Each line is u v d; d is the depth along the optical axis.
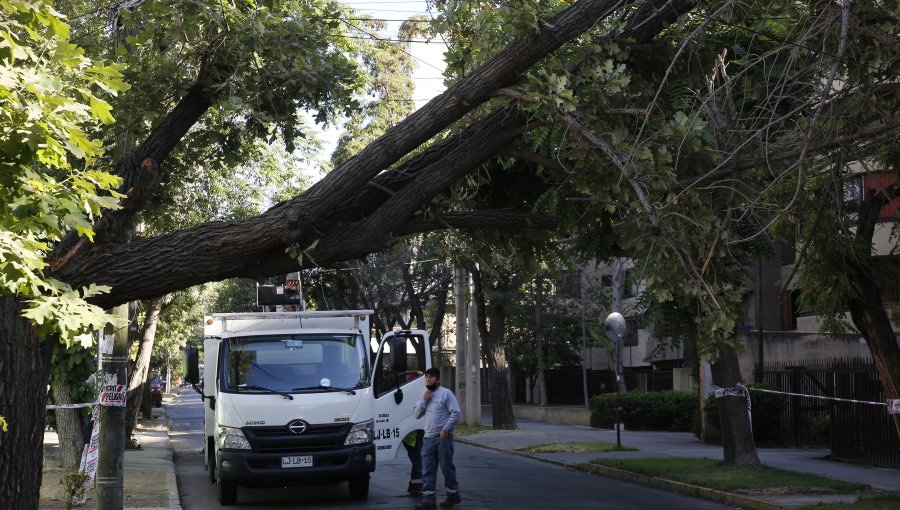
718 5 10.96
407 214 11.00
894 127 9.64
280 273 10.61
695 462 19.97
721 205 12.16
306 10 13.26
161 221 15.12
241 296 56.31
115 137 12.31
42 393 8.60
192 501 15.91
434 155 11.60
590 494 16.58
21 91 4.57
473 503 15.23
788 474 17.56
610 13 11.53
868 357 29.98
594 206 12.36
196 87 11.62
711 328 9.94
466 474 20.20
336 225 11.20
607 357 54.78
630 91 12.09
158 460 22.52
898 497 14.17
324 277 44.62
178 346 57.25
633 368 54.81
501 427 34.03
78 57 4.84
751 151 10.74
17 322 8.30
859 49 10.01
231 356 15.50
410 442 16.72
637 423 35.41
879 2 10.59
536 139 11.73
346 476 15.12
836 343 30.38
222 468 14.77
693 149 10.23
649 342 46.53
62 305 5.13
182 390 141.62
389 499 15.98
